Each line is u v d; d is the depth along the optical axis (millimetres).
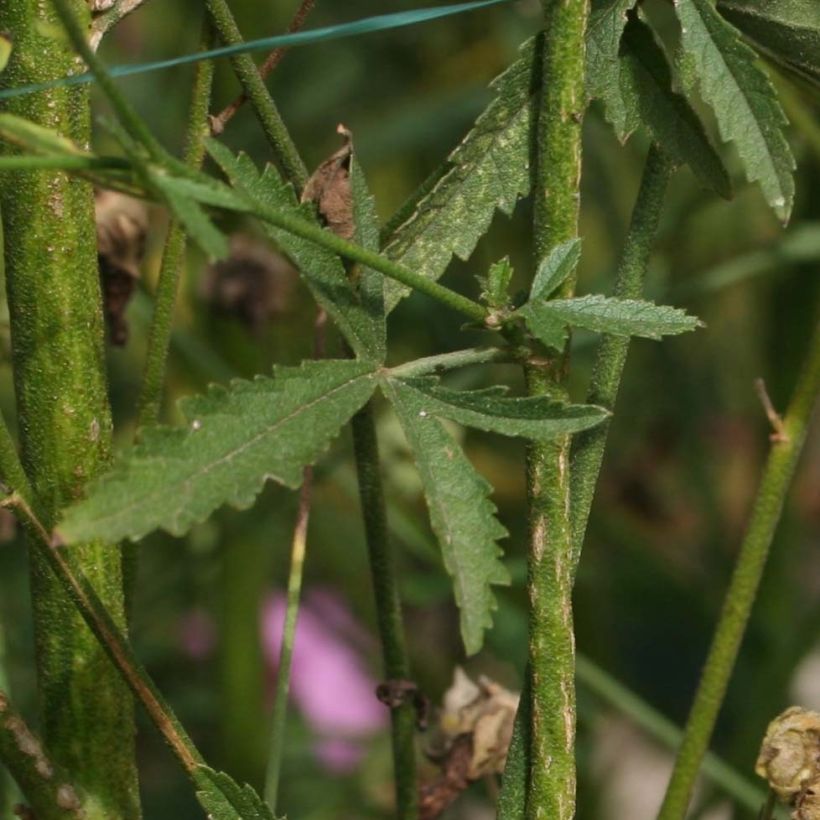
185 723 1108
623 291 743
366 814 1086
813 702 1270
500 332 717
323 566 1221
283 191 718
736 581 787
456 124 1090
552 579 722
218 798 733
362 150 1106
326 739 1128
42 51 734
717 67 730
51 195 738
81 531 683
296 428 701
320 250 722
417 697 789
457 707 812
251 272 896
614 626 1213
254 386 701
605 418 707
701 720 786
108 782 755
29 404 745
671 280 1092
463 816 1088
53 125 736
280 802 1085
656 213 743
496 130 737
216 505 691
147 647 1114
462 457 706
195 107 759
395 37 1221
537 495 721
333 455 958
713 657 787
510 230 1128
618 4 732
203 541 1054
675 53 741
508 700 811
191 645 1155
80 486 746
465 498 703
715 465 1331
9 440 727
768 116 730
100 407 748
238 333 944
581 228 1254
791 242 952
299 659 1260
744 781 874
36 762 744
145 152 685
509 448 1148
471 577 697
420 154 1216
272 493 995
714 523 1244
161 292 769
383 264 703
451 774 810
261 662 1037
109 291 817
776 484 786
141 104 1155
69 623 750
